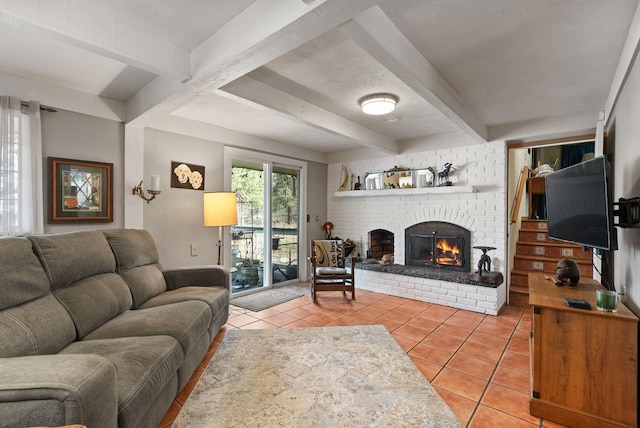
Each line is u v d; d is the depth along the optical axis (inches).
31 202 98.3
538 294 79.8
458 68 94.6
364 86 108.5
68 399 39.2
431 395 80.3
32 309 63.7
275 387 83.4
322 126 132.6
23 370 41.8
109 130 121.1
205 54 81.0
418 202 186.9
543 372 72.2
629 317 64.7
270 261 192.5
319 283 171.5
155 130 136.4
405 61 78.0
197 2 66.5
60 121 108.8
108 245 96.7
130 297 94.1
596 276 141.0
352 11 56.0
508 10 67.3
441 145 175.3
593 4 65.0
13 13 58.3
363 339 115.5
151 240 118.9
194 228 150.9
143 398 55.4
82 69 96.6
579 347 69.1
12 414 38.6
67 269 76.0
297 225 212.8
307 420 70.2
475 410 74.7
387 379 87.6
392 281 177.6
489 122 151.3
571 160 277.1
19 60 90.3
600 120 120.5
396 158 196.2
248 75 99.3
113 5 67.2
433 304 160.1
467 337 118.3
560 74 98.6
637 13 65.2
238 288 176.9
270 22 63.4
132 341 69.4
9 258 63.1
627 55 76.4
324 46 82.3
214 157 159.0
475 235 166.6
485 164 163.5
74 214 111.6
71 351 64.1
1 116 93.5
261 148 181.6
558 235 99.0
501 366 96.0
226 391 81.5
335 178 227.0
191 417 71.2
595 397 67.5
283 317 139.6
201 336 89.4
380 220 203.8
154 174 135.0
